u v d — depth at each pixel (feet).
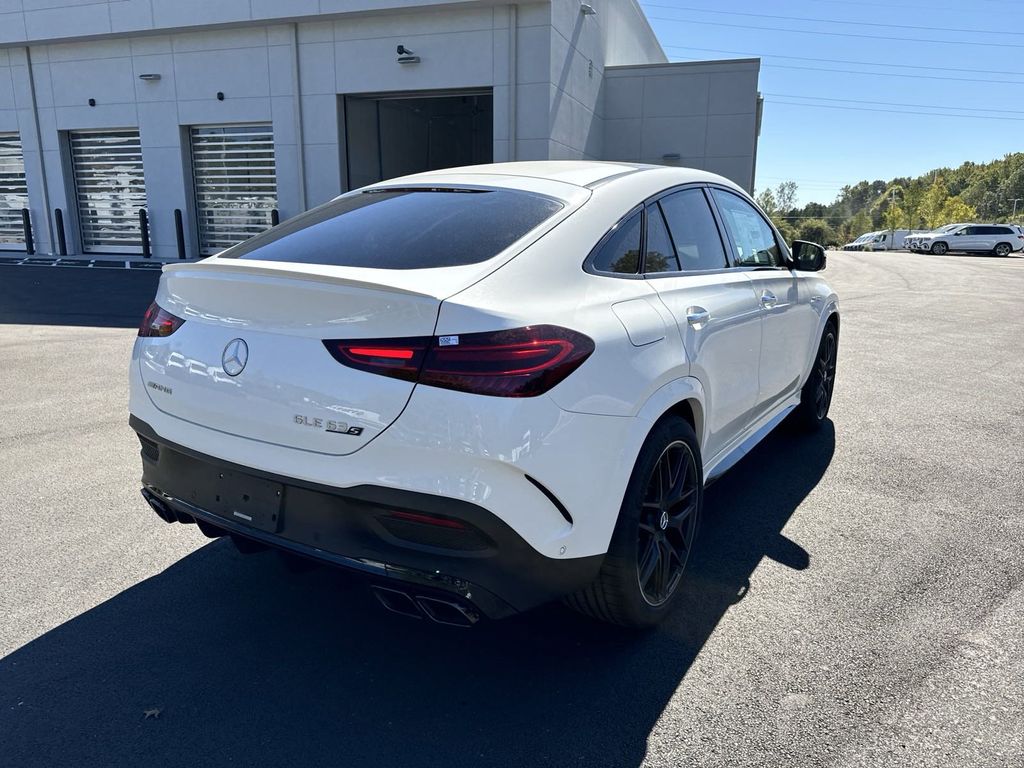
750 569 10.50
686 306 9.21
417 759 6.81
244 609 9.43
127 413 18.28
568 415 6.93
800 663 8.27
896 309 42.45
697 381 9.24
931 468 14.71
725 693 7.77
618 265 8.57
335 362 6.87
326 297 6.98
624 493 7.68
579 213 8.43
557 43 52.70
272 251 8.61
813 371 15.97
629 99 65.77
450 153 81.00
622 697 7.72
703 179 11.48
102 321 32.81
